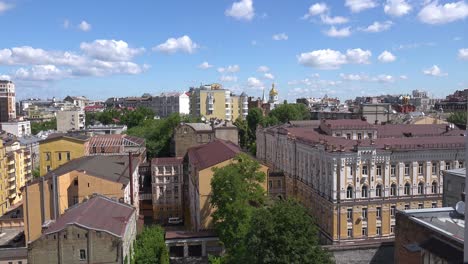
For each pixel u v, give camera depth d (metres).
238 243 61.59
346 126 105.06
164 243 68.62
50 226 60.09
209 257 66.25
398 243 42.09
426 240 36.00
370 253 52.06
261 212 49.09
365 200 75.50
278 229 46.53
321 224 81.12
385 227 76.75
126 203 74.56
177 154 132.88
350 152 74.44
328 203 76.88
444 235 34.50
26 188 73.69
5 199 119.31
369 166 75.50
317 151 82.31
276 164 113.75
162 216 103.00
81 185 75.50
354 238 75.50
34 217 73.88
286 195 102.94
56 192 73.31
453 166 78.94
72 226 54.22
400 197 77.12
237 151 92.75
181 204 103.69
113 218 62.12
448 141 81.31
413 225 39.34
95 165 86.06
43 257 54.22
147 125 183.75
